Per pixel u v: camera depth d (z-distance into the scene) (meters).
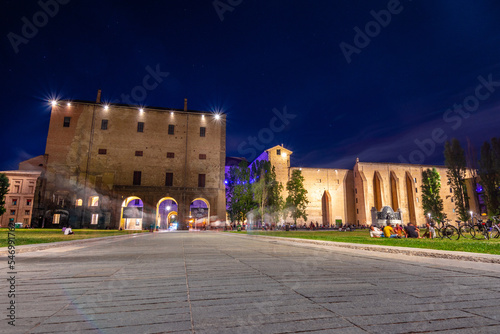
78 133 49.75
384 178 70.12
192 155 53.34
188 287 3.71
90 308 2.74
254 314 2.54
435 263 6.38
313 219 67.19
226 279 4.29
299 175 60.94
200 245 13.54
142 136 52.00
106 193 48.59
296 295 3.25
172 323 2.29
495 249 8.27
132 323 2.29
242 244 14.29
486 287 3.71
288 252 9.38
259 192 51.09
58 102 49.97
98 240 17.05
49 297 3.19
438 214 55.31
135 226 50.94
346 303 2.90
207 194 52.25
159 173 51.41
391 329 2.14
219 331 2.10
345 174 71.31
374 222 19.89
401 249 8.45
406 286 3.76
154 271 5.14
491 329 2.15
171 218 63.00
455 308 2.72
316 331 2.10
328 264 6.17
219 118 55.88
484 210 47.75
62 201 47.03
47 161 47.75
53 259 7.37
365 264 6.17
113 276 4.61
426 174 59.72
